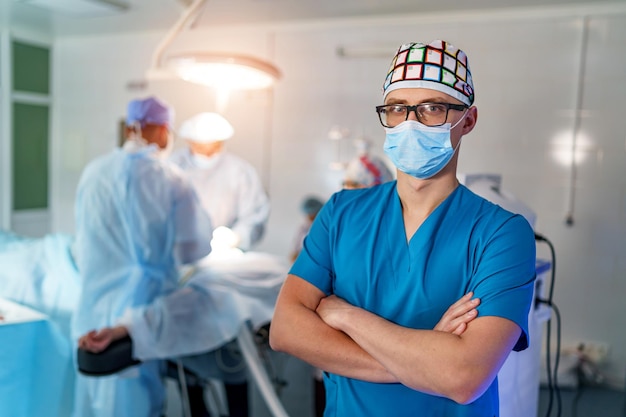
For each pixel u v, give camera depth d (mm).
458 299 1088
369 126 3826
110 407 2227
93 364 1979
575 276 3373
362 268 1155
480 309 1017
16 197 4656
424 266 1101
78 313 2193
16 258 2477
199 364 2457
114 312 2178
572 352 3305
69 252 2443
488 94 3494
